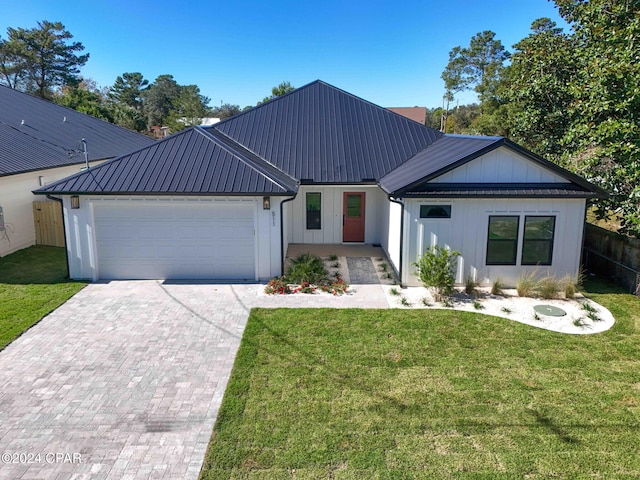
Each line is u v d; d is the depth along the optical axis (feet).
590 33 50.57
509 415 22.21
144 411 22.45
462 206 40.27
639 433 20.88
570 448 19.84
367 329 32.32
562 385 25.02
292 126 60.54
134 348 29.17
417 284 42.06
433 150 53.52
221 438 20.38
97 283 42.04
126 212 42.11
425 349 29.27
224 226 42.70
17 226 53.47
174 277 43.52
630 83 39.75
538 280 41.55
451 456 19.30
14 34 184.44
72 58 198.70
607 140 41.22
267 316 34.50
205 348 29.25
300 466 18.65
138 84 242.58
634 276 40.27
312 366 26.91
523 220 40.57
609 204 44.14
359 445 19.94
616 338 31.27
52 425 21.35
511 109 106.22
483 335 31.50
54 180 60.39
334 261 51.03
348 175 52.29
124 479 17.97
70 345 29.53
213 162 43.86
